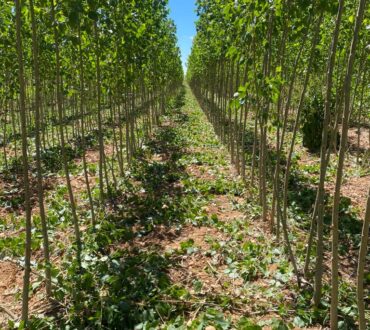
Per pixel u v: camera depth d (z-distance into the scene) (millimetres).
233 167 9094
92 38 6062
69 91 6562
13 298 4133
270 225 5492
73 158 10281
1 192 7648
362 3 2666
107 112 19562
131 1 6551
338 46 7812
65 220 6016
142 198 7035
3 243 5238
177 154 10375
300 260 4602
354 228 5422
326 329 3436
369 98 12328
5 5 5707
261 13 4227
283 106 13828
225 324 3424
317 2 3725
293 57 10430
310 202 6449
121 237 5434
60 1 3656
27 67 9430
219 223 5723
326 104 3400
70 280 4219
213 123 14789
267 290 4016
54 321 3660
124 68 7703
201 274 4438
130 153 9570
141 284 4133
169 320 3594
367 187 7266
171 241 5332
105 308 3643
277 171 4719
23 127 3355
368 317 3541
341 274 4352
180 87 48719
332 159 9367
